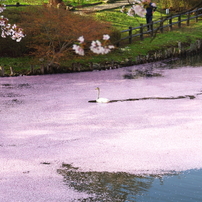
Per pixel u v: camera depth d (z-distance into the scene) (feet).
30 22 91.97
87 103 59.82
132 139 43.19
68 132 45.78
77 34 84.07
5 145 41.86
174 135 44.32
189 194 30.86
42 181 33.37
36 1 137.69
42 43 91.97
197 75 83.15
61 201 30.01
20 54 93.30
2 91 68.08
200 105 57.77
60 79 79.10
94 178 33.91
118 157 38.27
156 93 66.39
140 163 36.86
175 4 143.23
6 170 35.53
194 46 112.78
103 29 92.12
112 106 57.77
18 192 31.50
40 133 45.62
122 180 33.47
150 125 48.06
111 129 46.70
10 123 49.73
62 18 85.76
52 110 55.77
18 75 82.23
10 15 98.48
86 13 110.63
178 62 100.53
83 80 78.13
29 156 38.73
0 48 92.22
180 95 64.75
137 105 58.18
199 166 36.17
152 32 118.11
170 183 32.81
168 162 37.06
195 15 147.43
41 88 70.69
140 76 82.38
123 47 106.01
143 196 30.60
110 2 152.05
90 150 40.11
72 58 92.02
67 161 37.50
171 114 52.95
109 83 75.20
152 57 100.94
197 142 42.11
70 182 33.22
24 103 59.93
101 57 96.58
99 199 30.22
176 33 124.67
